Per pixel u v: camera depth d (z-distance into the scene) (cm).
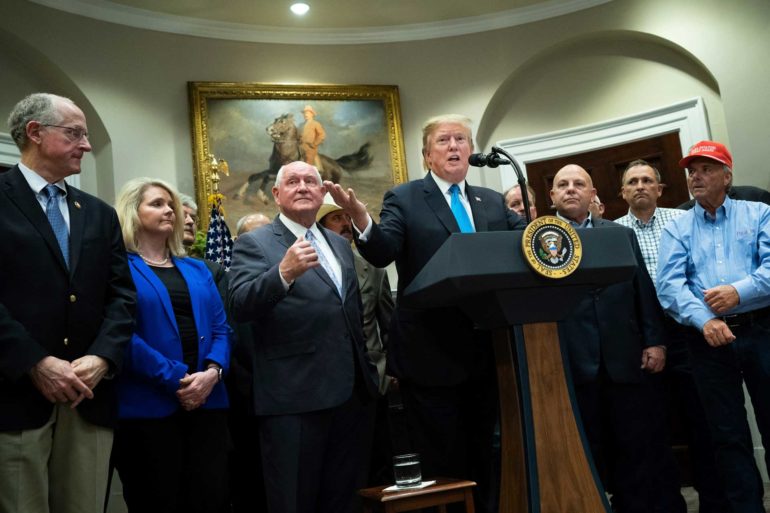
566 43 650
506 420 216
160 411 266
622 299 326
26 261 227
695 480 373
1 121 536
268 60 632
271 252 277
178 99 600
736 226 318
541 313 215
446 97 657
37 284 227
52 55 547
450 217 285
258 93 615
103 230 249
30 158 242
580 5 636
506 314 212
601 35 639
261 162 609
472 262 201
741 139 567
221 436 285
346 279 285
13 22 532
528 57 650
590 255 211
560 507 204
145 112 584
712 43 586
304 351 264
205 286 299
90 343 235
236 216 596
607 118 641
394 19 643
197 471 276
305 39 643
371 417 282
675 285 320
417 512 284
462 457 283
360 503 271
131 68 583
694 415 371
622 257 214
